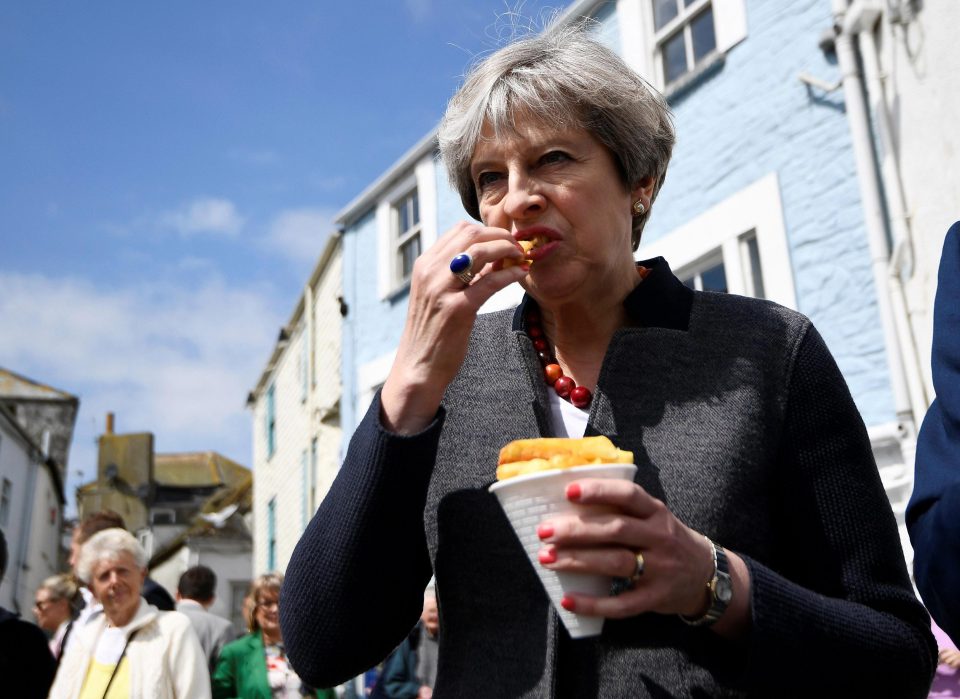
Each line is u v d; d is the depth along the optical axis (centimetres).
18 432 2380
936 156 555
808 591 133
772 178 686
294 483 1558
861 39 620
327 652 146
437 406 146
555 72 155
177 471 3362
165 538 3014
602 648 139
